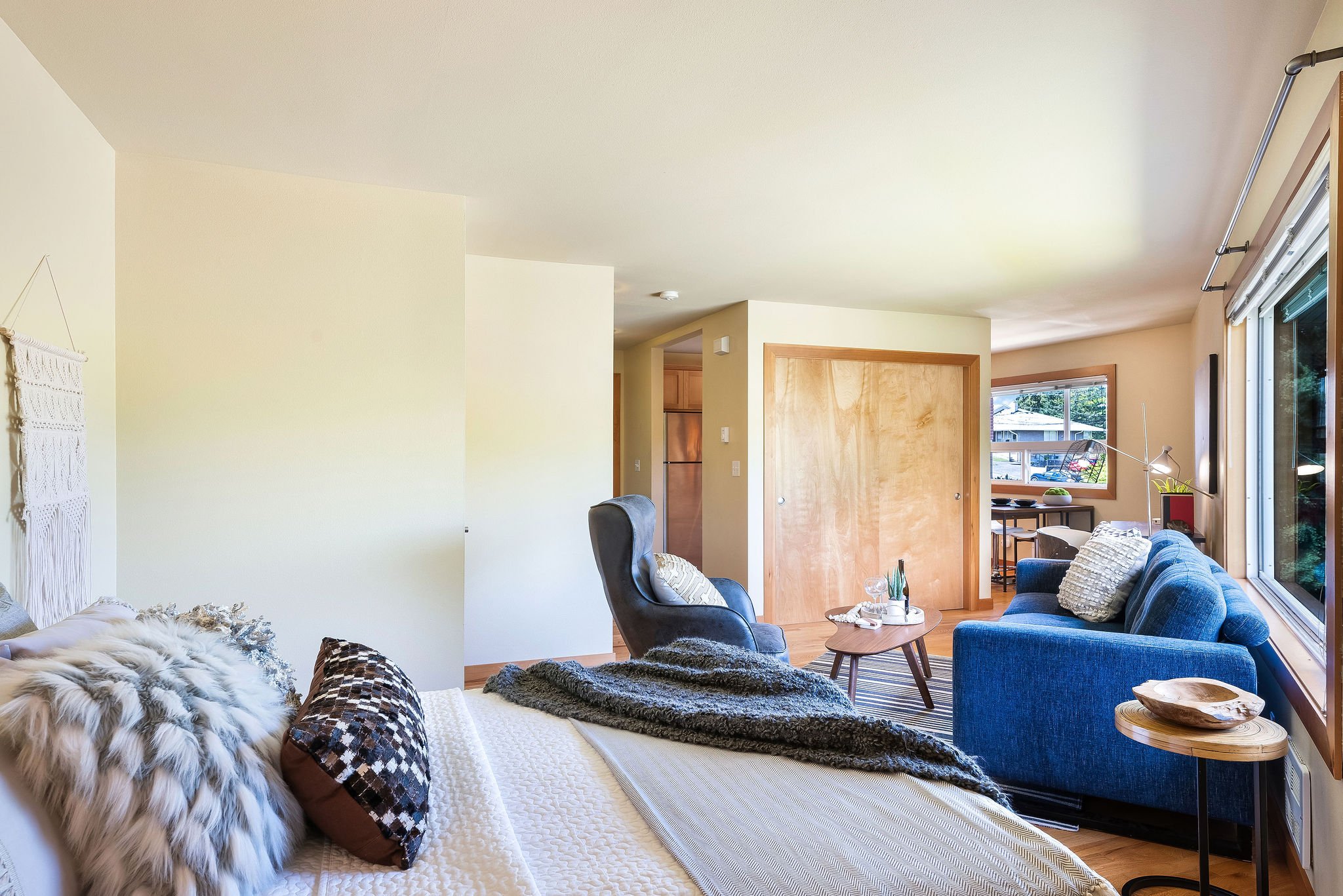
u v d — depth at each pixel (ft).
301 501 10.13
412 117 8.39
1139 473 22.16
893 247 13.50
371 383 10.46
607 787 4.78
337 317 10.32
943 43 6.82
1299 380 9.87
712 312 19.95
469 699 6.80
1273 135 8.63
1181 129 8.58
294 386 10.11
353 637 10.36
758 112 8.23
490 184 10.45
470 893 3.56
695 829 4.16
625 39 6.77
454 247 10.86
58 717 3.11
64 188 7.77
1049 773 8.36
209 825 3.22
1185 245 13.28
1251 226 11.03
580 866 3.85
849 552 19.42
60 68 7.27
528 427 14.62
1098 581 11.59
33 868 2.80
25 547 6.56
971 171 9.89
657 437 25.11
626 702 6.06
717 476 19.86
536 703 6.48
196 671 3.80
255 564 9.94
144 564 9.52
